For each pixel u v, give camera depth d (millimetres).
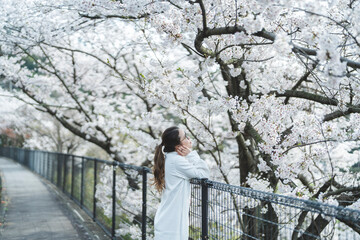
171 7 4480
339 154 6094
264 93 4785
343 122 5348
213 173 5727
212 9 3934
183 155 3271
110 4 4258
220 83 8219
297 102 4961
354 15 3078
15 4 5656
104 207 6785
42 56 9125
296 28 3764
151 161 8273
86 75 9320
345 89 4219
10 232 6586
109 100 9875
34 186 14227
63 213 8438
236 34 3117
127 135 8484
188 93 4496
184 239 3113
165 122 9141
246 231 3016
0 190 10656
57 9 5859
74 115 13695
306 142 4039
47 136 22953
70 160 11062
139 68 8938
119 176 6398
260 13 3451
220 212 2928
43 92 9211
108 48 8438
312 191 4918
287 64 5355
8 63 8195
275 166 4156
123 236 6219
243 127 4500
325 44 2393
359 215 1740
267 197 2266
